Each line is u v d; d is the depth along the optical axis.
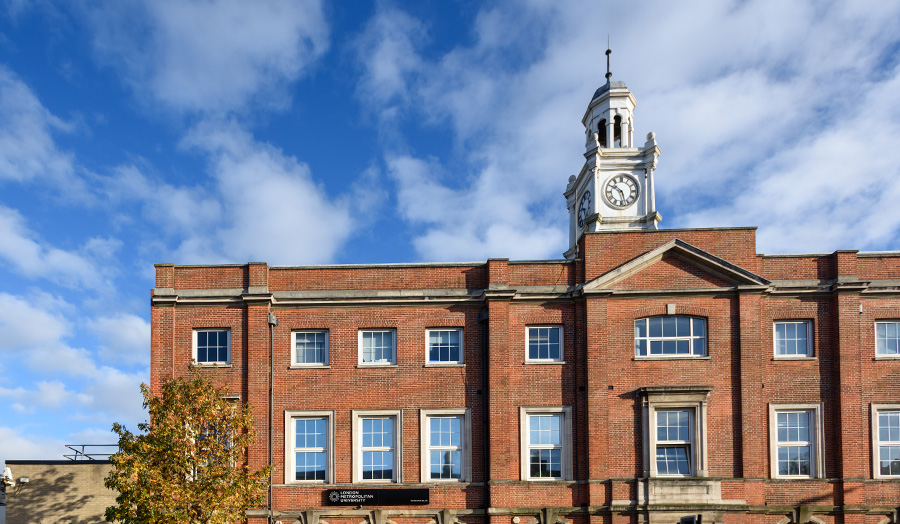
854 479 25.94
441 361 27.84
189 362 27.53
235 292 27.86
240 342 27.73
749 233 27.72
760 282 26.94
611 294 27.34
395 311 28.08
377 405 27.47
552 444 27.05
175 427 23.17
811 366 26.98
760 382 26.62
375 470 27.20
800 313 27.38
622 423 26.66
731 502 25.64
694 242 27.73
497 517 26.09
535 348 27.72
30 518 27.84
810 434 26.73
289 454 27.14
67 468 28.30
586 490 26.22
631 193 43.62
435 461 27.22
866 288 26.97
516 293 27.58
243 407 25.75
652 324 27.47
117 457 23.02
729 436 26.36
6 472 27.91
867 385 26.80
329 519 26.56
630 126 45.44
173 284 28.20
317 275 28.45
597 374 26.91
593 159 44.03
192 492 22.88
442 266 28.39
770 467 26.41
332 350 27.81
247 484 24.02
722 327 27.11
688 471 26.41
